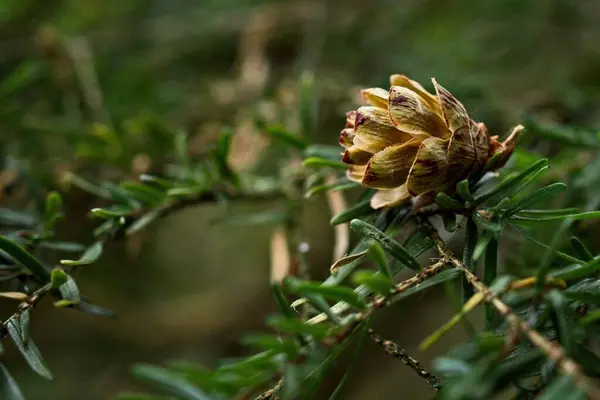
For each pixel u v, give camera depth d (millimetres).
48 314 437
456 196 213
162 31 401
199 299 479
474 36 388
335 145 332
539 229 234
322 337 185
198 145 306
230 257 508
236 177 247
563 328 181
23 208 283
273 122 294
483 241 199
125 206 236
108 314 208
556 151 279
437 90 210
